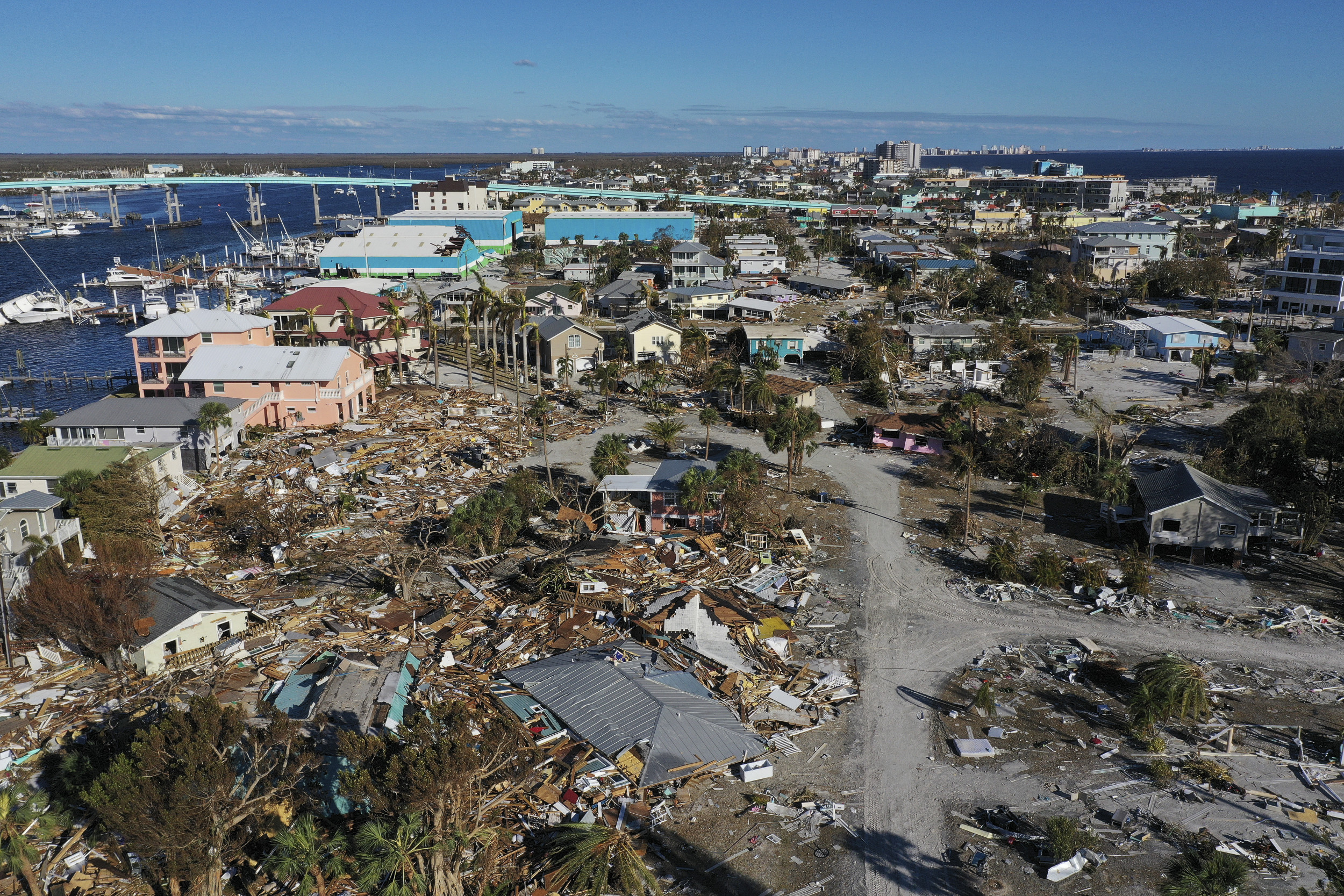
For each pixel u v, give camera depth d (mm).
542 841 37188
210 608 51875
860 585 61250
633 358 122000
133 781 32094
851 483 80250
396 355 121062
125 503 64062
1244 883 33688
